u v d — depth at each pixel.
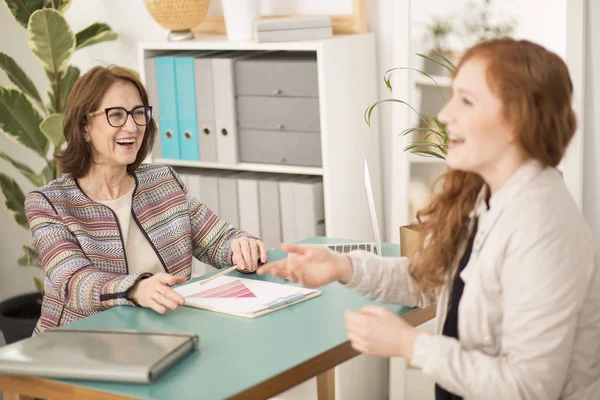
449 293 1.59
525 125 1.35
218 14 3.54
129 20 3.76
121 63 3.84
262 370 1.54
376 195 3.31
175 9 3.23
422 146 3.07
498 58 1.36
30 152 4.04
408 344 1.42
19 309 3.80
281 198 3.19
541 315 1.32
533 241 1.34
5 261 4.18
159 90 3.37
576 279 1.33
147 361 1.51
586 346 1.41
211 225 2.48
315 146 3.10
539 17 2.78
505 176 1.42
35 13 3.17
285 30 3.04
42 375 1.53
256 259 2.23
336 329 1.75
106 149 2.26
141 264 2.33
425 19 3.00
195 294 2.00
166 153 3.43
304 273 1.68
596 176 2.80
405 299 1.77
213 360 1.59
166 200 2.44
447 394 1.56
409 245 2.06
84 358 1.55
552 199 1.37
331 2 3.27
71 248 2.15
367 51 3.18
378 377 3.38
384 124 3.31
